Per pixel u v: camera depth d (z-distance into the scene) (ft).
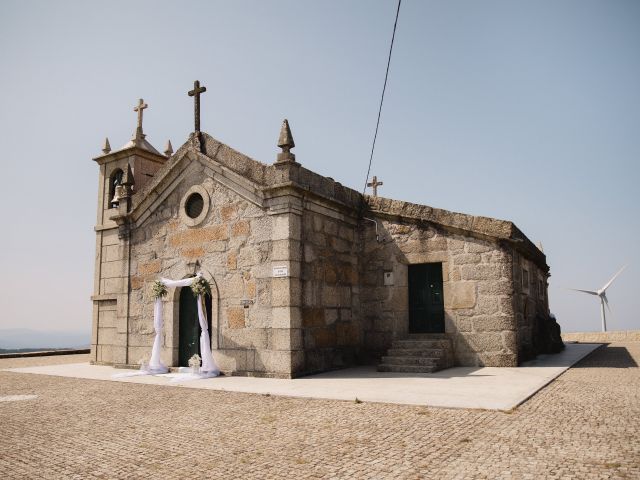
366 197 48.78
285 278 38.19
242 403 27.30
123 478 15.57
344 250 45.68
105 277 55.72
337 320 43.47
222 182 42.96
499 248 41.96
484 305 41.98
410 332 45.73
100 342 54.75
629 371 36.94
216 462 16.80
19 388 35.47
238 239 41.39
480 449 16.90
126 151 57.21
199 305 40.91
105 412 26.13
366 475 14.87
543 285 63.98
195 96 46.34
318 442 18.69
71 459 17.74
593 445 16.93
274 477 15.07
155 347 43.24
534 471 14.57
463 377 34.60
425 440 18.29
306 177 41.37
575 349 62.75
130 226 49.57
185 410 25.96
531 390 27.84
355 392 29.07
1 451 18.98
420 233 45.52
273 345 38.11
